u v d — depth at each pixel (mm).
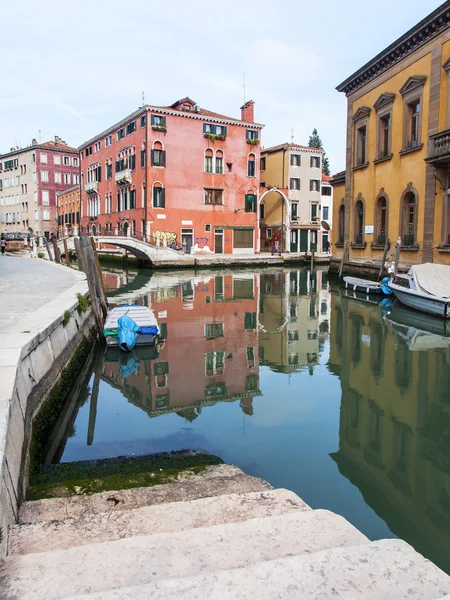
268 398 8633
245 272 38594
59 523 3254
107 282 30703
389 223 23297
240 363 11055
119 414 7848
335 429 7188
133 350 12117
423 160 20453
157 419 7621
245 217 47062
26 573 2348
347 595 2014
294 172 50469
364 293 23625
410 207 22047
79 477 5094
